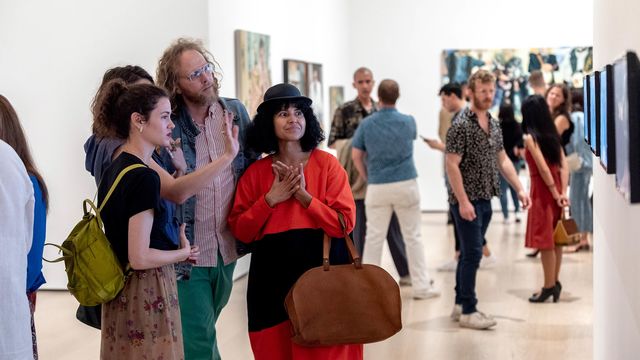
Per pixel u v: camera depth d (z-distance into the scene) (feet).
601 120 11.29
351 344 12.06
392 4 47.14
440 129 41.88
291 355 12.79
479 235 20.72
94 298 10.08
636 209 8.25
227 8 27.12
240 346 19.72
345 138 26.37
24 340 9.14
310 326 11.78
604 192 13.57
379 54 47.47
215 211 13.03
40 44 26.43
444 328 21.22
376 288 12.05
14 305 9.02
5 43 26.61
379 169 23.99
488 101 19.92
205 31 25.26
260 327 12.79
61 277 27.02
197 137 13.08
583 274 28.50
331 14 42.45
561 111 29.37
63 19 26.27
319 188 12.87
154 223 10.56
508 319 22.17
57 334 21.36
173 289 10.69
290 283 12.63
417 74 47.14
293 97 12.69
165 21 25.54
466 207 20.15
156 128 10.44
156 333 10.41
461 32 46.50
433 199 47.57
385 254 33.35
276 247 12.68
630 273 9.18
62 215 26.81
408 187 24.04
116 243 10.28
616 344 11.39
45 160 26.68
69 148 26.55
